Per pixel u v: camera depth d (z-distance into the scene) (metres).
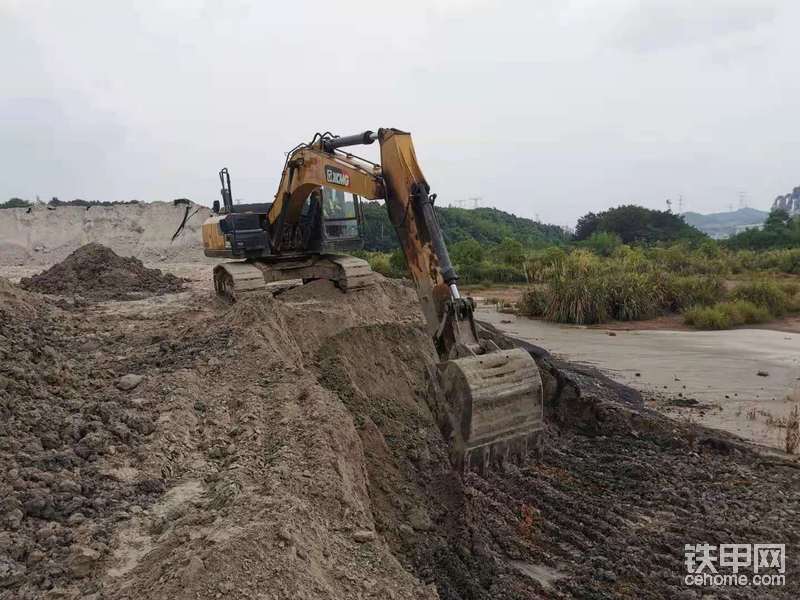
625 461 8.77
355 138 8.41
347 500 4.74
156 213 27.55
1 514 3.90
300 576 3.53
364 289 11.59
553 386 10.21
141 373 6.79
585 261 25.08
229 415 5.96
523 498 7.76
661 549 6.75
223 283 11.64
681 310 21.22
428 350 10.06
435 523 6.30
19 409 5.25
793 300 21.91
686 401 11.52
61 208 27.16
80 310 10.78
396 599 3.87
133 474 4.74
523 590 5.85
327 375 8.30
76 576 3.57
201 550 3.57
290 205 10.69
